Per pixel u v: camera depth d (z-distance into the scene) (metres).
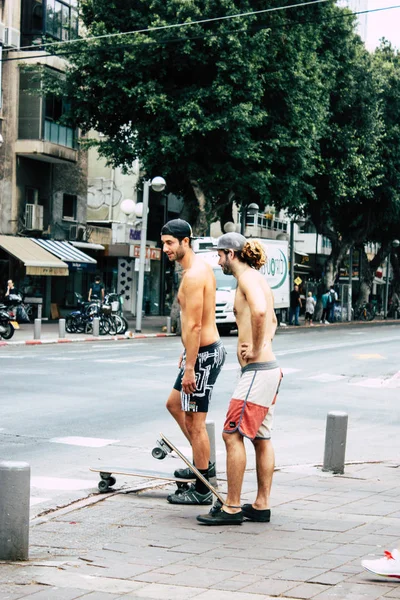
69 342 32.59
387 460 11.70
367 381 22.53
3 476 6.45
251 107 36.88
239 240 7.73
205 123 36.84
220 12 36.84
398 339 39.19
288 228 81.19
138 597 5.48
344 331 46.47
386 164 58.72
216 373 8.59
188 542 6.99
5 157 42.88
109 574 6.05
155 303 58.00
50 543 7.00
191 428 8.59
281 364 25.97
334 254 63.28
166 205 58.44
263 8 38.41
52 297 46.94
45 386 18.20
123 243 50.91
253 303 7.48
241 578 5.97
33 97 43.25
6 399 16.14
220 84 37.34
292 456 11.95
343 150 50.84
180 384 8.88
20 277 43.59
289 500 8.72
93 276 51.00
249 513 7.76
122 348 29.59
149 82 37.16
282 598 5.52
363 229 62.62
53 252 43.38
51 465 10.64
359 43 52.62
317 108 41.28
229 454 7.63
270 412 7.79
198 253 39.53
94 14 38.59
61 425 13.58
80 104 40.06
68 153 45.19
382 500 8.80
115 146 39.75
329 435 10.43
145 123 39.09
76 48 37.78
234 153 37.91
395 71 58.00
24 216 44.09
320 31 42.84
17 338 32.50
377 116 52.91
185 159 39.66
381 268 96.31
